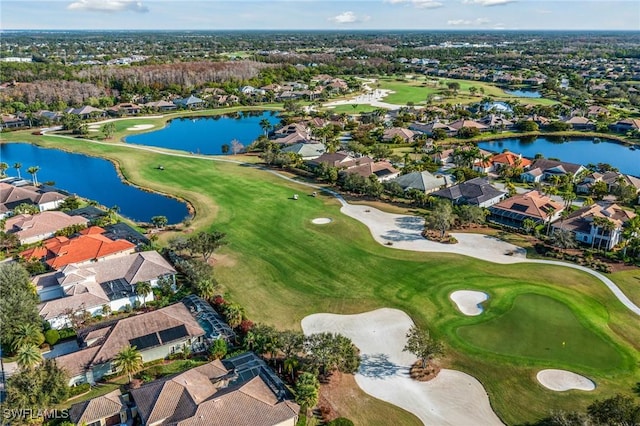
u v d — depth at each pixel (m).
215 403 58.62
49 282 90.44
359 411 63.50
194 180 163.00
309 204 139.62
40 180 167.38
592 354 74.25
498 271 99.50
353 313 85.25
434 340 77.50
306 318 83.75
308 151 191.25
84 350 70.50
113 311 85.88
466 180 157.38
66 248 101.81
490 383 68.69
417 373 70.69
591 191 147.50
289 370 68.31
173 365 72.19
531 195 131.62
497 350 75.31
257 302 88.81
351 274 98.69
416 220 127.56
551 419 60.19
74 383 67.69
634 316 83.94
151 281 91.44
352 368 68.31
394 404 64.88
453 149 194.50
